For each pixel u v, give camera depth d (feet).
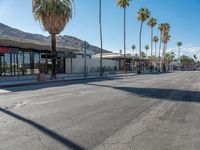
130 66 296.92
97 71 209.67
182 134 24.26
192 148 20.25
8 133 24.00
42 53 143.84
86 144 20.84
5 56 119.85
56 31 112.68
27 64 133.90
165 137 23.16
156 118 31.24
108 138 22.57
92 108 37.83
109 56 248.93
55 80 107.34
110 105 40.81
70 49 174.60
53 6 108.06
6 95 55.21
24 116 31.73
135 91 63.00
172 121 29.73
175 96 53.67
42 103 42.75
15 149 19.58
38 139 22.12
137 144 20.99
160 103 43.62
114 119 30.35
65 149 19.60
